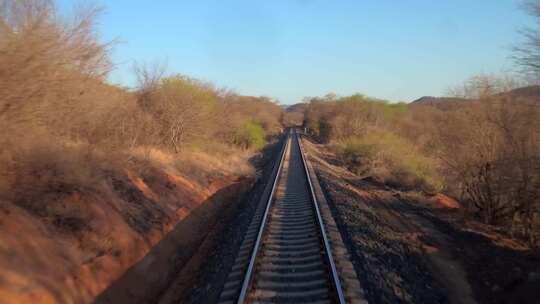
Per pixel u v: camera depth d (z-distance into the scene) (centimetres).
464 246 1084
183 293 833
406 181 2275
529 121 1218
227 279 768
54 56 823
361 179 2505
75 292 686
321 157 3722
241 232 1109
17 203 772
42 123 945
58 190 881
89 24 946
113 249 858
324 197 1534
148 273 910
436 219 1391
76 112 1077
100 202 957
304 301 670
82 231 834
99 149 1198
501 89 1374
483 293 811
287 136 6438
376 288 724
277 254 902
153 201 1220
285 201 1477
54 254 717
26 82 758
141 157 1446
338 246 938
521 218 1273
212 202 1661
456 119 1528
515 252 1024
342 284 716
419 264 912
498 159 1313
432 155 2030
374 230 1120
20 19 769
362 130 4428
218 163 2289
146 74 2070
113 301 755
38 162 866
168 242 1085
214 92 2814
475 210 1564
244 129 3922
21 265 630
